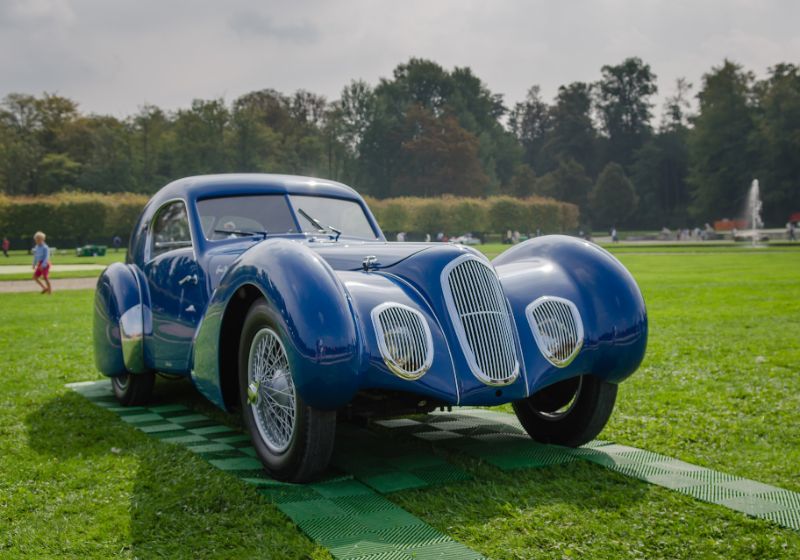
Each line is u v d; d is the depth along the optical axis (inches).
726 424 203.0
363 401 161.0
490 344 156.9
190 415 221.0
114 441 186.4
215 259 195.0
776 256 1536.7
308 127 4854.8
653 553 117.1
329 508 136.1
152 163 3880.4
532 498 142.1
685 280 813.2
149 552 117.1
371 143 4857.3
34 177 3882.9
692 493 144.8
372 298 152.9
